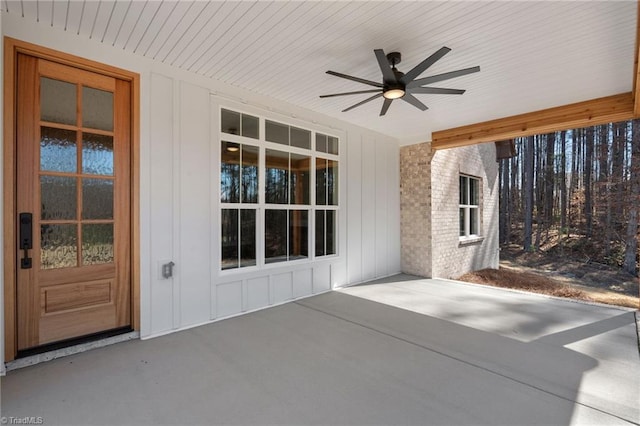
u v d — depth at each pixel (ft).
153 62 10.80
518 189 50.06
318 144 16.66
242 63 11.16
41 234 8.91
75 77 9.47
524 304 14.69
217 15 8.40
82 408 6.73
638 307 14.71
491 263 28.76
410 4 7.88
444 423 6.32
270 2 7.86
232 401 7.06
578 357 9.28
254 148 13.83
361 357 9.26
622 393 7.38
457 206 23.16
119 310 10.25
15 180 8.48
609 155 39.52
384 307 14.16
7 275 8.26
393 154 21.45
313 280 16.26
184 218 11.44
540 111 15.99
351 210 18.44
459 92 10.41
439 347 9.97
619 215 38.11
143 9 8.15
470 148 25.23
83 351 9.42
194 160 11.74
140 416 6.51
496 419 6.44
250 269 13.53
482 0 7.68
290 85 13.04
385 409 6.80
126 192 10.39
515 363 8.91
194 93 11.78
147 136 10.62
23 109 8.62
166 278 10.99
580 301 15.21
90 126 9.75
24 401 6.93
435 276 20.59
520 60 10.78
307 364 8.80
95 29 9.10
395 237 21.48
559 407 6.85
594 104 14.38
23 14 8.36
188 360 8.96
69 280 9.36
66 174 9.30
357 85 13.08
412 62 11.06
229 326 11.70
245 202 13.46
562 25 8.77
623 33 9.09
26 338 8.65
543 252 44.50
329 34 9.30
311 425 6.28
